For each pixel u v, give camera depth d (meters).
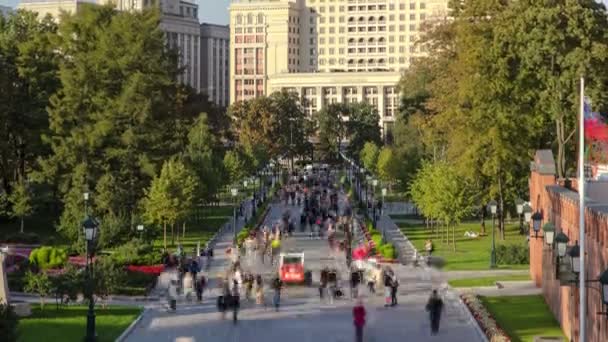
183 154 118.31
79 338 54.41
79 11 116.38
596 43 91.88
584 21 92.56
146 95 110.62
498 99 99.62
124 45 112.25
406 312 63.44
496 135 99.75
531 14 93.38
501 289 72.62
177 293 70.50
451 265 87.19
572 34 92.62
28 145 118.50
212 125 189.25
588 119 49.44
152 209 97.31
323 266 87.31
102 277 63.09
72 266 66.00
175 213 97.56
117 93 112.12
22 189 107.69
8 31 128.62
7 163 121.56
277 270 80.44
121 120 109.31
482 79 99.00
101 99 109.94
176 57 137.38
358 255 87.31
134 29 113.12
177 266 77.75
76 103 110.31
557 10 92.31
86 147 107.88
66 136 111.31
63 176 108.50
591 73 91.25
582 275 39.84
